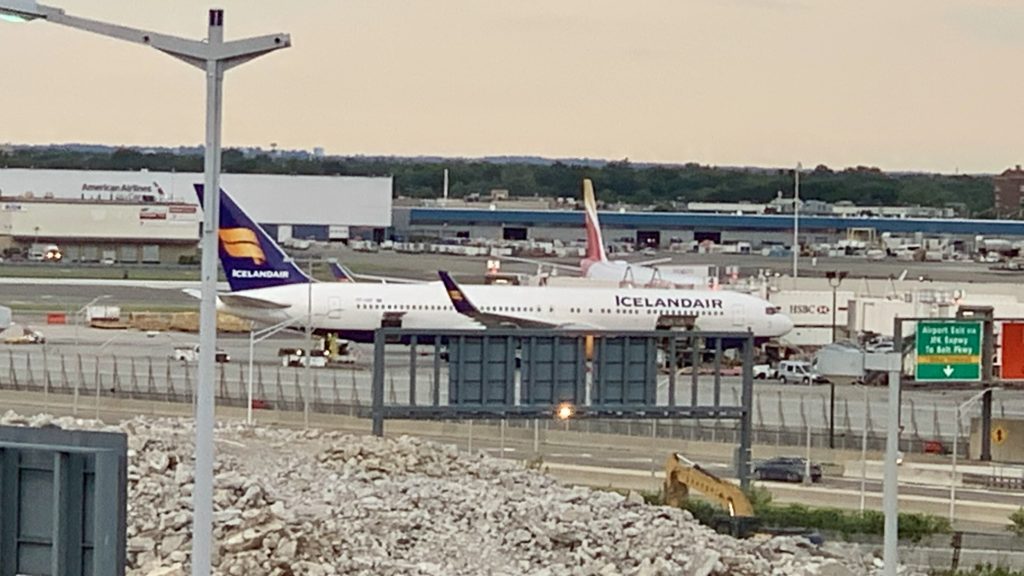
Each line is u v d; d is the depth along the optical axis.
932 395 113.88
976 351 84.50
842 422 97.88
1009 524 67.88
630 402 73.19
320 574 38.06
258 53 26.27
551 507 47.03
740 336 74.88
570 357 72.44
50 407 90.00
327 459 53.50
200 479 26.56
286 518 40.00
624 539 44.66
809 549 49.62
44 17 25.67
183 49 26.14
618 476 74.62
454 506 47.09
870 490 76.00
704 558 42.41
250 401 85.44
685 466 63.06
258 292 119.69
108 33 26.06
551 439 86.69
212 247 26.75
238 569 37.16
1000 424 87.12
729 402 103.69
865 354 35.22
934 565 57.09
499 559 42.66
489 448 83.44
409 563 40.91
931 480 80.06
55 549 20.62
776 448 86.19
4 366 110.75
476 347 71.50
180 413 89.06
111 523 20.52
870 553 56.62
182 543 38.50
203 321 26.75
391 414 70.81
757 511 64.62
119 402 92.12
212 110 26.41
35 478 20.91
